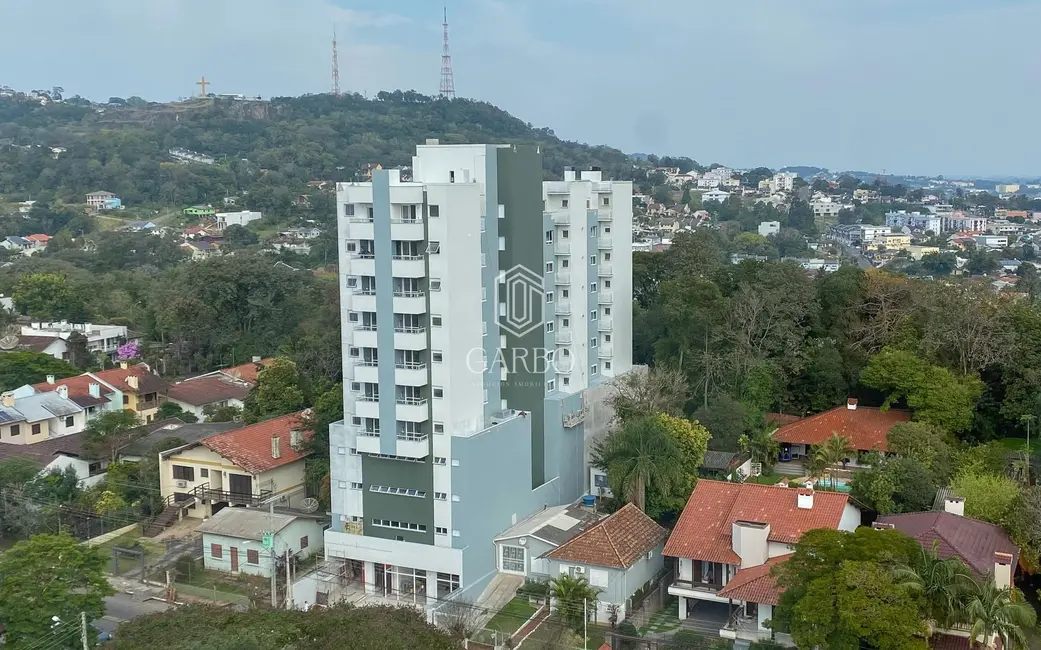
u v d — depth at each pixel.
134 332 148.88
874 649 45.78
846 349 90.12
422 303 64.44
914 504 66.44
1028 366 79.62
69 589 55.09
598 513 72.75
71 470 82.62
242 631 41.06
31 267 177.38
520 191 75.31
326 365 98.06
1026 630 54.94
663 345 93.75
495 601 64.12
